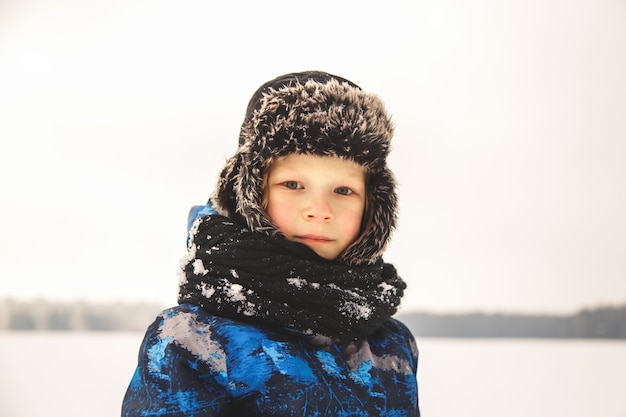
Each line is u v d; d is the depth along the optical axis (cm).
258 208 98
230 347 93
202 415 89
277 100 100
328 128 99
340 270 100
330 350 100
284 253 97
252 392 92
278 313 95
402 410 104
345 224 102
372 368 103
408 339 118
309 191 100
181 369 91
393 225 107
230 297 95
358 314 99
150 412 88
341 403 96
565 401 580
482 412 490
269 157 99
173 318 95
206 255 97
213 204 106
